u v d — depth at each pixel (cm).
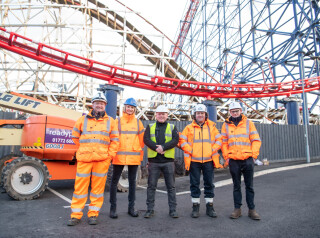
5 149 1094
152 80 1762
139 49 2272
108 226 368
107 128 404
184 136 459
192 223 385
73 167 720
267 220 396
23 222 385
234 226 368
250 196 417
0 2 1720
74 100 1977
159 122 458
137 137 454
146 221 397
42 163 595
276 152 1820
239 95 2102
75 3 2038
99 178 395
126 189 702
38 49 1352
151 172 441
